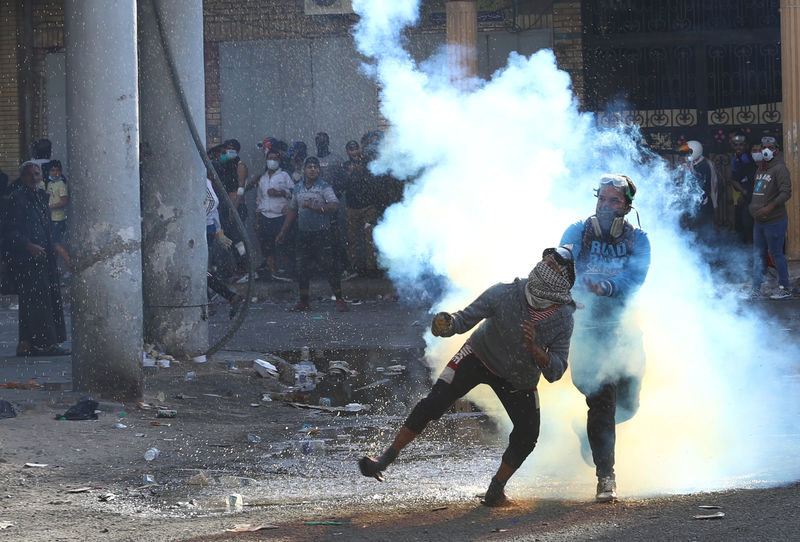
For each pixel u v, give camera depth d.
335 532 11.77
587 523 11.96
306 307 38.53
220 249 42.81
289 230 43.06
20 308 27.62
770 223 37.38
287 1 49.56
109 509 13.17
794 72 41.97
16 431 18.03
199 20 26.11
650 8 48.69
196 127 26.22
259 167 50.19
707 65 48.53
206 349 26.77
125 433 18.45
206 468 15.95
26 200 27.53
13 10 50.03
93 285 21.19
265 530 11.89
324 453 17.20
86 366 21.39
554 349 12.90
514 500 13.45
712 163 45.50
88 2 20.89
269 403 22.48
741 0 48.16
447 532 11.72
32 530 12.05
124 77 21.08
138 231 21.50
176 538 11.55
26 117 50.50
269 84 49.91
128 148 21.17
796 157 42.16
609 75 49.00
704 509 12.30
